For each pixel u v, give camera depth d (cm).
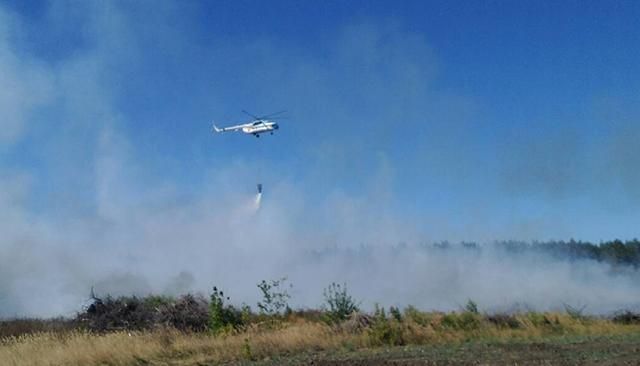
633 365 1488
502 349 1905
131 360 2061
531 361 1620
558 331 2470
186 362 2028
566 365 1529
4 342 2566
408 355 1880
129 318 2936
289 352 2106
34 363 2098
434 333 2312
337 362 1788
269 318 2841
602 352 1739
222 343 2211
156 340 2250
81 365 2047
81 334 2502
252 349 2114
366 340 2220
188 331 2678
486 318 2639
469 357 1756
